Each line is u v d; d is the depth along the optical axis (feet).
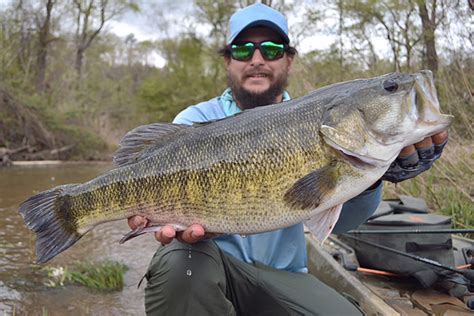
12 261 6.03
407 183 6.78
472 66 6.54
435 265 3.57
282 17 3.82
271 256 3.38
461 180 5.96
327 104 2.56
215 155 2.63
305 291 3.16
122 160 2.88
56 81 28.35
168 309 2.92
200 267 2.89
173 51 29.78
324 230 2.56
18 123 19.93
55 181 13.30
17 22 26.84
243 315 3.28
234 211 2.61
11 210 9.11
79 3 31.32
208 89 28.53
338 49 12.48
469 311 3.48
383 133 2.51
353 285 3.60
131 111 31.27
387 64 11.82
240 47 3.74
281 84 3.83
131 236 2.72
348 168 2.52
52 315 4.51
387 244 3.94
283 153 2.55
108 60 44.78
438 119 2.46
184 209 2.67
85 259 6.15
